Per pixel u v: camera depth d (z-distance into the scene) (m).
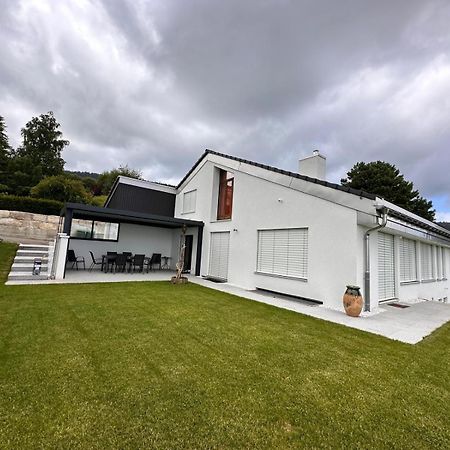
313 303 8.44
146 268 15.72
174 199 18.20
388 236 9.81
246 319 6.09
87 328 4.88
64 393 2.82
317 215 8.66
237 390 3.07
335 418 2.66
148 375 3.29
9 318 5.24
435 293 13.43
